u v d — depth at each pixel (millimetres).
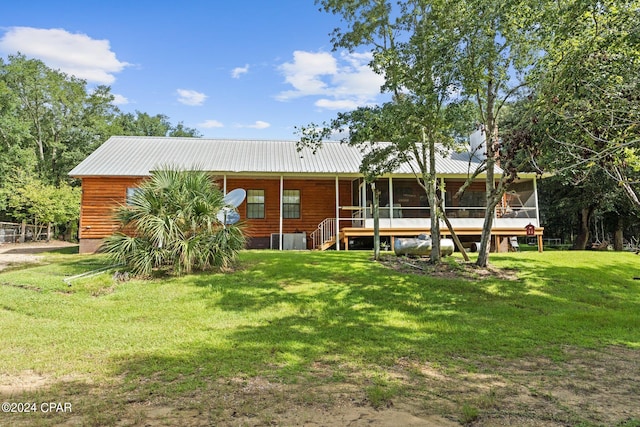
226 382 4074
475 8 9219
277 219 18625
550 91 8688
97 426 3062
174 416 3271
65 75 34969
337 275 9719
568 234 33156
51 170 33344
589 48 8094
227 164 17547
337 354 5059
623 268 12000
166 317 6781
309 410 3428
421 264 11055
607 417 3381
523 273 10555
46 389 3873
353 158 18859
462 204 19047
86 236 16812
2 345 5270
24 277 9234
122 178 17141
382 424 3180
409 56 9719
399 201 18453
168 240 9414
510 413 3443
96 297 7930
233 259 10359
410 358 4977
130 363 4641
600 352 5430
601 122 7117
